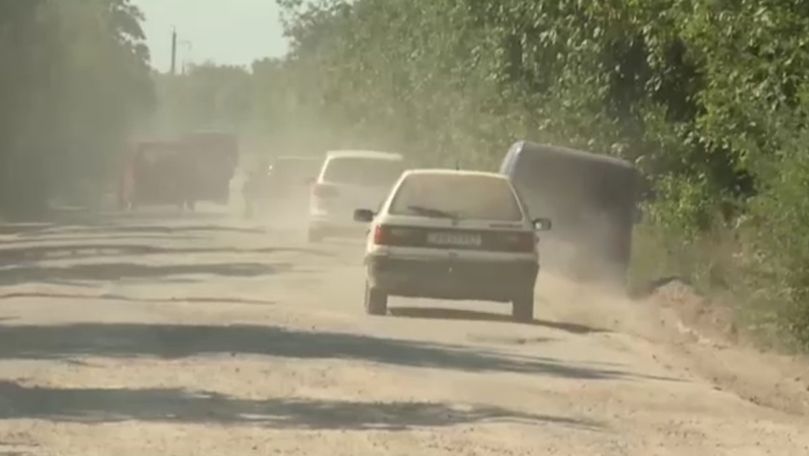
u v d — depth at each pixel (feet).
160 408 125.59
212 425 118.52
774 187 178.09
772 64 192.54
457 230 197.36
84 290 230.89
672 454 111.24
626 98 273.95
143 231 426.10
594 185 245.65
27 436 112.27
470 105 386.32
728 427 124.06
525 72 320.29
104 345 163.43
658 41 240.32
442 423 121.60
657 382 148.87
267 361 152.66
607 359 165.48
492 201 199.52
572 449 111.86
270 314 197.36
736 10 197.77
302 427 118.42
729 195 237.25
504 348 170.40
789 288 173.17
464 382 143.13
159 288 237.45
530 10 296.10
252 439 112.68
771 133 186.19
